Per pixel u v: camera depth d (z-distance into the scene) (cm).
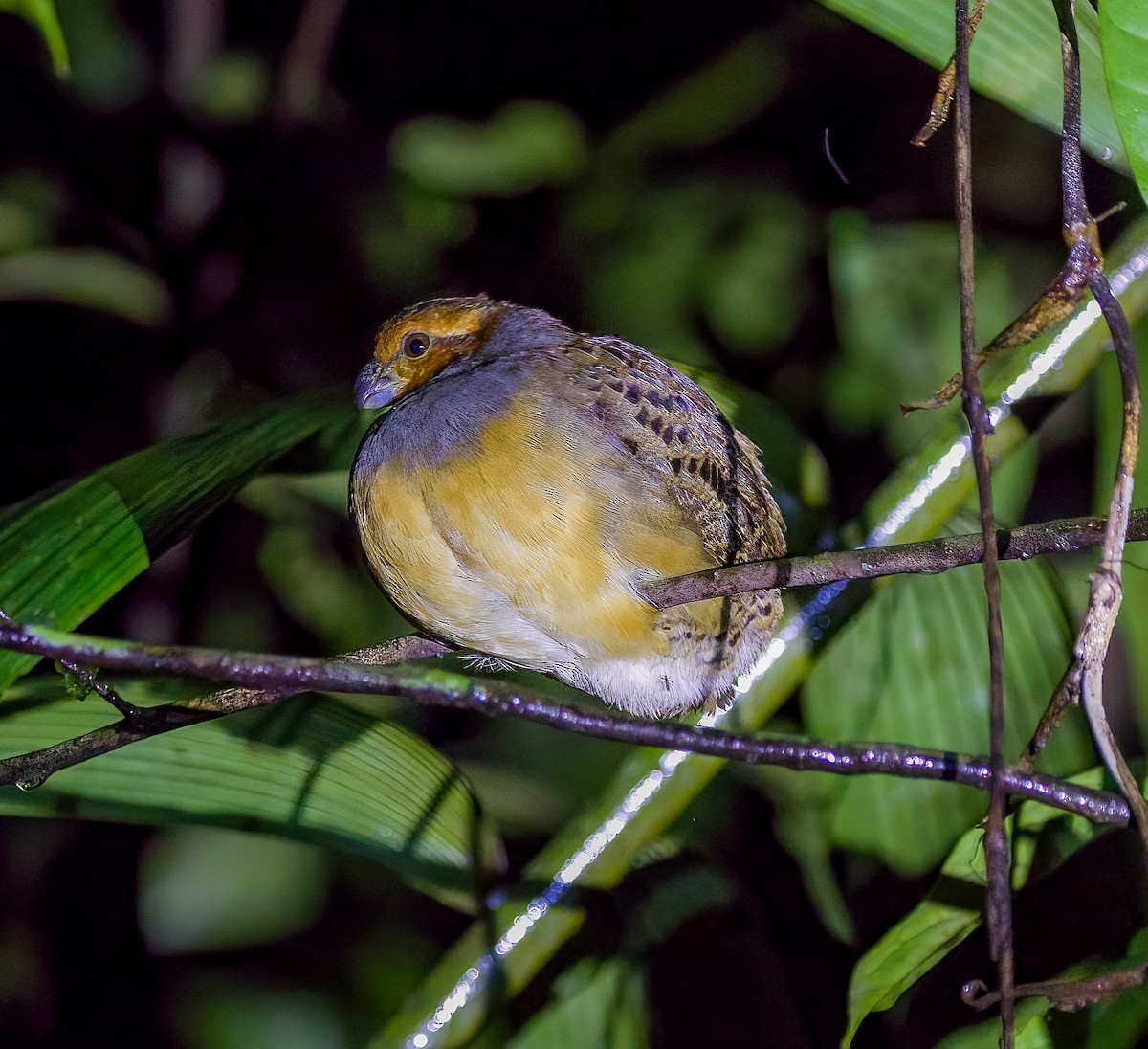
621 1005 459
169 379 480
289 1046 471
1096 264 446
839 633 459
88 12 480
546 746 472
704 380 464
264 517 475
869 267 470
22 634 440
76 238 479
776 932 468
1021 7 451
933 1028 462
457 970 455
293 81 480
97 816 453
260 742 455
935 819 461
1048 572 461
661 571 454
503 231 479
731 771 464
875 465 471
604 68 482
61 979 475
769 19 479
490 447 454
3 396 480
